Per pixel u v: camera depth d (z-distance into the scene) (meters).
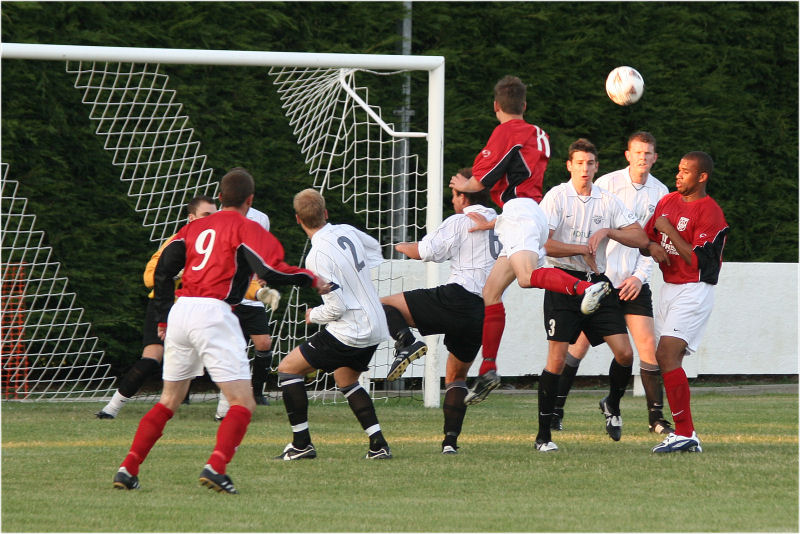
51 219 39.59
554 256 25.27
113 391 41.78
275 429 30.00
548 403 25.52
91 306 40.59
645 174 29.28
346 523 17.02
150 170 41.28
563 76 47.72
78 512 17.80
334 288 22.80
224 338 19.72
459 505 18.62
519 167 23.89
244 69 42.56
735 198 51.44
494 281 23.88
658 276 43.28
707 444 26.66
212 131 41.97
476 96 47.16
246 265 20.08
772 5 51.69
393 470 22.45
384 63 36.28
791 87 52.62
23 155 38.88
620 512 17.98
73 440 27.30
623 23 49.12
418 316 24.86
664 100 49.56
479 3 46.34
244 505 18.50
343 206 44.50
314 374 24.83
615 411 27.84
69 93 39.62
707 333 44.25
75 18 39.78
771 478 21.31
